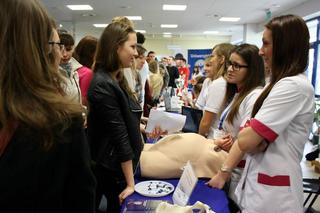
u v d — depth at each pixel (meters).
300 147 1.26
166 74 5.83
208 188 1.44
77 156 0.62
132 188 1.43
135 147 1.54
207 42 15.71
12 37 0.55
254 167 1.30
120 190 1.53
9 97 0.54
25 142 0.54
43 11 0.60
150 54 5.12
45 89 0.57
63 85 0.65
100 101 1.41
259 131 1.20
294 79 1.20
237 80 1.69
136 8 8.74
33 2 0.58
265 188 1.25
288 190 1.23
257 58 1.63
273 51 1.27
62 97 0.60
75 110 0.60
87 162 0.64
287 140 1.23
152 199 1.37
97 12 9.42
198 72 8.02
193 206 1.13
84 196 0.65
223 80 2.05
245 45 1.70
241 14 9.54
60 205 0.62
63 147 0.58
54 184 0.58
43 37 0.59
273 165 1.24
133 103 1.60
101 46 1.50
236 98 1.71
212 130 2.08
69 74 2.08
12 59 0.55
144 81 3.43
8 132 0.55
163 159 1.59
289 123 1.21
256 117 1.23
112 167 1.48
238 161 1.38
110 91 1.42
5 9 0.55
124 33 1.48
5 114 0.54
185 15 9.80
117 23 1.50
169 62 7.27
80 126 0.62
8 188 0.54
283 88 1.19
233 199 1.52
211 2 7.86
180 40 15.77
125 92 1.58
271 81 1.30
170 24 11.80
